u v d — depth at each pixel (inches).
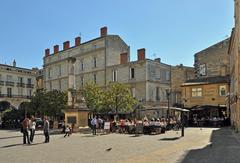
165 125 1224.2
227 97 1619.1
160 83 2160.4
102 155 568.7
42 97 1637.6
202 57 1964.8
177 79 2284.7
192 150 632.4
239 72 1000.2
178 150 633.6
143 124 1145.4
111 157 542.3
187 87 1849.2
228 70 1828.2
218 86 1752.0
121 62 2208.4
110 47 2293.3
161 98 2158.0
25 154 597.0
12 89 2908.5
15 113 1825.8
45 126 847.1
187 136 994.1
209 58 1930.4
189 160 504.1
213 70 1902.1
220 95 1743.4
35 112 1685.5
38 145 768.3
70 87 1363.2
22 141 894.4
